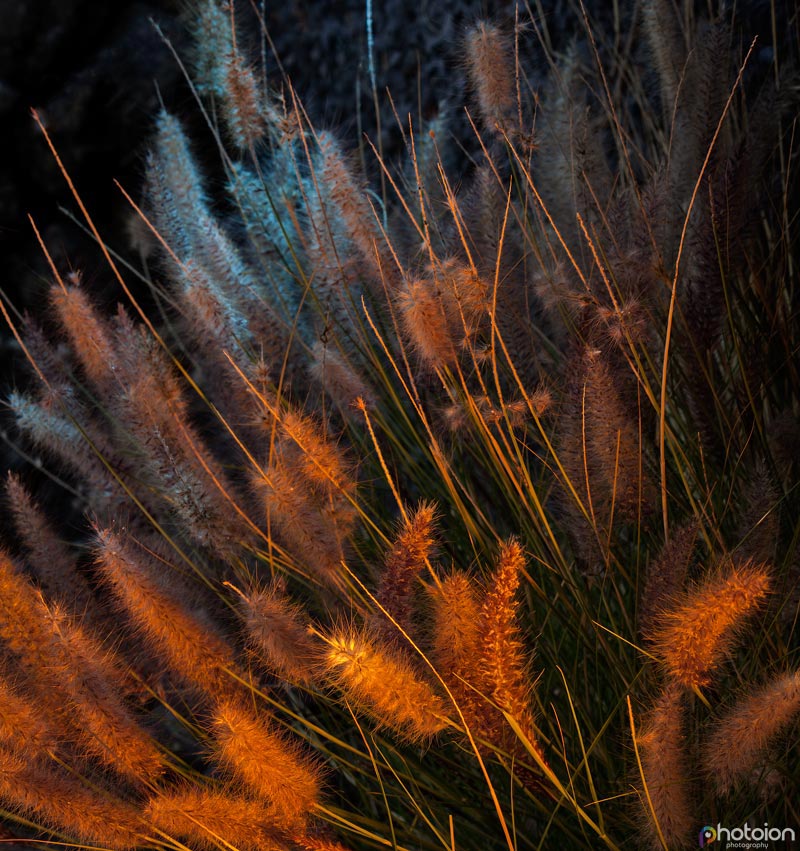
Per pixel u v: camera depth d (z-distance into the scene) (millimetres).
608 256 1065
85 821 909
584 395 958
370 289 1198
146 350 1070
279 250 1263
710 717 943
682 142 1144
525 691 868
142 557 1021
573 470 1015
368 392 1108
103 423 1229
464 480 1177
